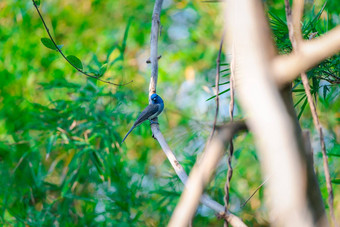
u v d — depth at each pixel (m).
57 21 15.01
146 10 15.37
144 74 14.98
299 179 1.88
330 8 8.97
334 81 6.06
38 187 11.71
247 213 11.95
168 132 13.08
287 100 2.42
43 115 11.35
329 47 2.34
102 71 6.11
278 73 2.20
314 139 11.20
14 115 12.15
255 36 2.17
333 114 11.48
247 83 2.11
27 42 13.10
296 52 2.34
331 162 10.89
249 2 2.20
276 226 2.01
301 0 2.88
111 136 11.15
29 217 11.13
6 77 12.70
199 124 12.25
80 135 11.37
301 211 1.85
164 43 15.24
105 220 11.20
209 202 3.22
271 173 1.93
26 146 11.88
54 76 12.76
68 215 11.38
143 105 13.22
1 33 13.19
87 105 11.38
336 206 10.34
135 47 15.12
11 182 11.44
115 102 11.87
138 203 11.72
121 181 11.59
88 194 12.05
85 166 11.10
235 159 11.81
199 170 2.70
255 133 2.04
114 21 15.55
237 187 12.49
